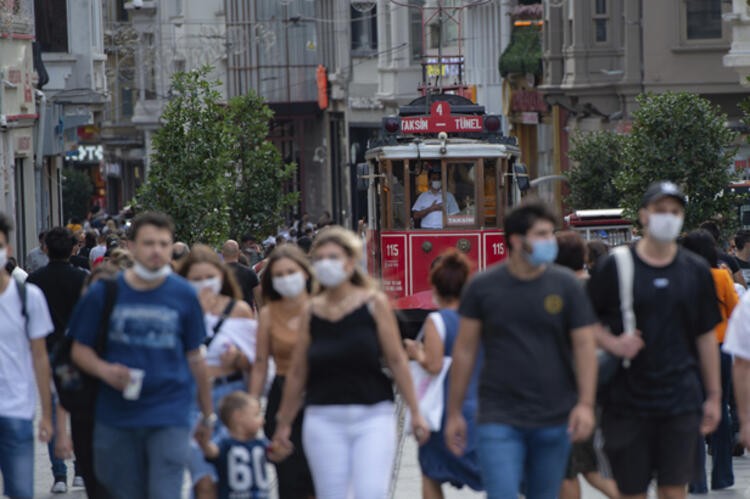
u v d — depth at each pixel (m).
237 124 89.69
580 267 28.98
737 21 83.50
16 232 96.00
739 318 26.64
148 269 25.16
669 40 105.81
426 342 27.72
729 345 26.75
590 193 103.12
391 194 66.19
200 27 185.88
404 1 156.38
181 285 25.55
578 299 23.91
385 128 68.00
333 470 24.98
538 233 23.55
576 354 23.91
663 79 106.25
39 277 34.28
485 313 24.02
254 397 27.78
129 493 25.80
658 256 25.06
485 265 66.06
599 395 25.55
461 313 24.25
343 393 25.05
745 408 26.75
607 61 118.12
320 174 183.88
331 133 181.62
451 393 24.52
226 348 28.30
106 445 25.42
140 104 194.12
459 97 74.81
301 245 76.56
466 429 27.53
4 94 89.94
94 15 114.50
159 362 25.22
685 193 68.19
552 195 138.12
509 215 23.78
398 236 66.19
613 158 100.69
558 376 23.95
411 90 158.12
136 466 25.67
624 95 111.38
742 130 95.62
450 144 66.19
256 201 89.25
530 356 23.78
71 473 40.03
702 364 25.31
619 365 25.05
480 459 24.08
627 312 24.86
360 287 25.23
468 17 155.12
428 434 25.33
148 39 188.12
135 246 25.39
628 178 68.69
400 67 157.88
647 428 25.16
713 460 35.72
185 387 25.48
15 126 91.81
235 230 89.00
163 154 77.00
